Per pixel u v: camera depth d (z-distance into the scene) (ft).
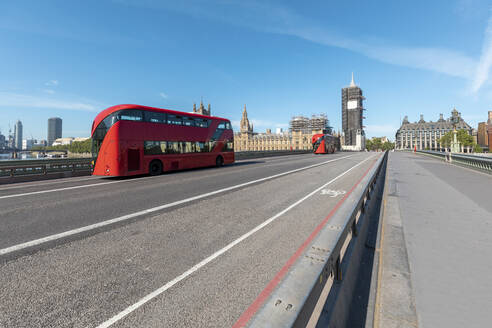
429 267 10.21
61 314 8.00
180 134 48.88
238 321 7.49
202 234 14.92
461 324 6.92
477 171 45.50
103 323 7.61
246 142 498.28
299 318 3.29
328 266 5.17
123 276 10.22
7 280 9.89
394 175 40.09
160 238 14.28
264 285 9.55
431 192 25.82
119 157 38.83
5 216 18.39
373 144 644.27
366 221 13.21
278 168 54.49
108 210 20.06
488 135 466.29
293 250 12.66
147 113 43.29
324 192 27.50
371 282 8.86
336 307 5.91
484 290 8.57
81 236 14.52
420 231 14.35
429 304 7.87
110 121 39.29
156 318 7.82
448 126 549.13
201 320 7.70
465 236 13.55
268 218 18.04
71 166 49.96
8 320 7.72
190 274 10.40
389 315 7.36
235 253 12.35
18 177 37.52
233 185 31.99
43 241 13.76
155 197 24.89
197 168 56.08
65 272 10.52
